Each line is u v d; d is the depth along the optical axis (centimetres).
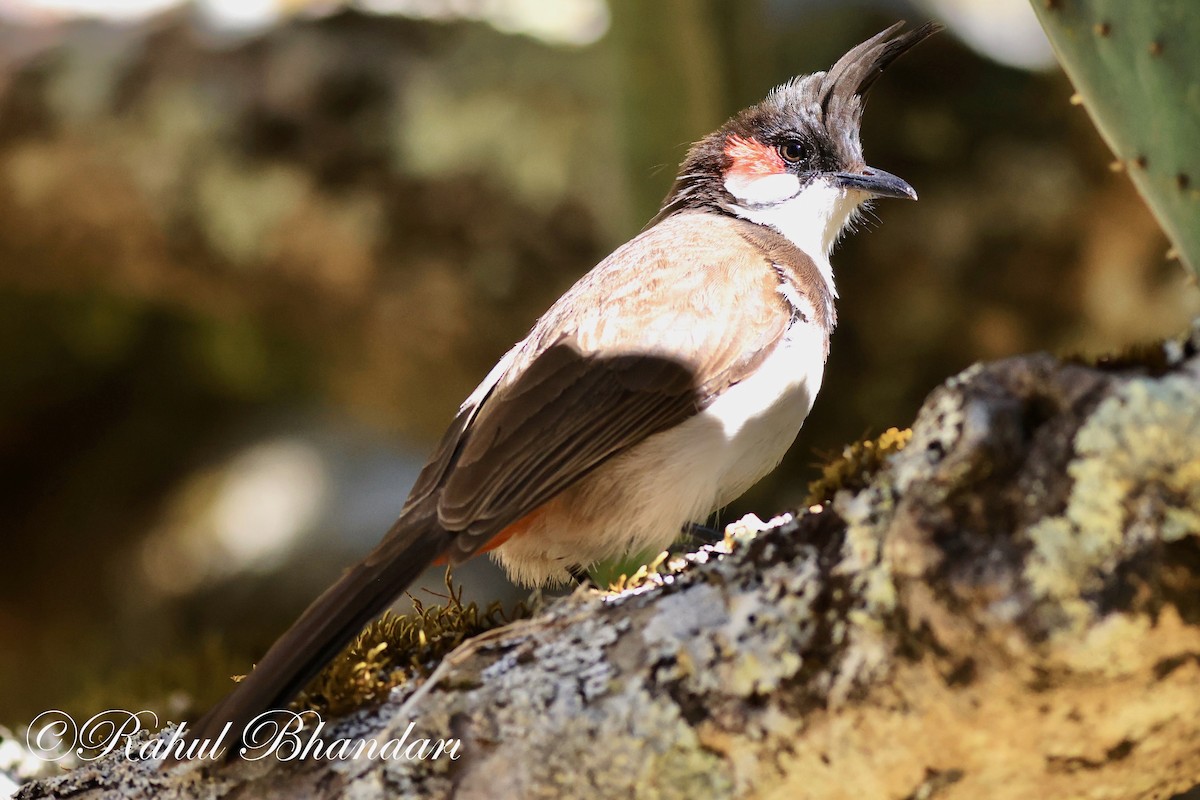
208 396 1709
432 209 1316
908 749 455
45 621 1655
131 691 889
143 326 1675
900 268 1227
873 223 1210
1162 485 399
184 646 1515
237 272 1420
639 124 879
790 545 480
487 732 500
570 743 488
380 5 1374
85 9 1426
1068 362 429
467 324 1367
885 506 453
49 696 1568
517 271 1325
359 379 1540
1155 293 1227
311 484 1630
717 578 491
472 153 1299
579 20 1384
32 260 1484
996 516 420
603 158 1277
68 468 1705
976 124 1223
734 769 474
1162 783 477
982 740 445
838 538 468
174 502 1662
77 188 1384
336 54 1347
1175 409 399
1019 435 422
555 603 540
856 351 1255
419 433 1538
